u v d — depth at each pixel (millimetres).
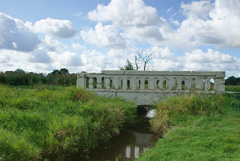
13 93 7695
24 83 15672
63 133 4996
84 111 6633
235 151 4156
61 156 4781
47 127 5160
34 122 5219
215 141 4773
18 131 4715
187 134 5617
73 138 5043
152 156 4395
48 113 6012
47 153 4625
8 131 4406
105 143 6258
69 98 7738
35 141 4590
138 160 4512
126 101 9758
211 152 4199
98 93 10289
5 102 6375
